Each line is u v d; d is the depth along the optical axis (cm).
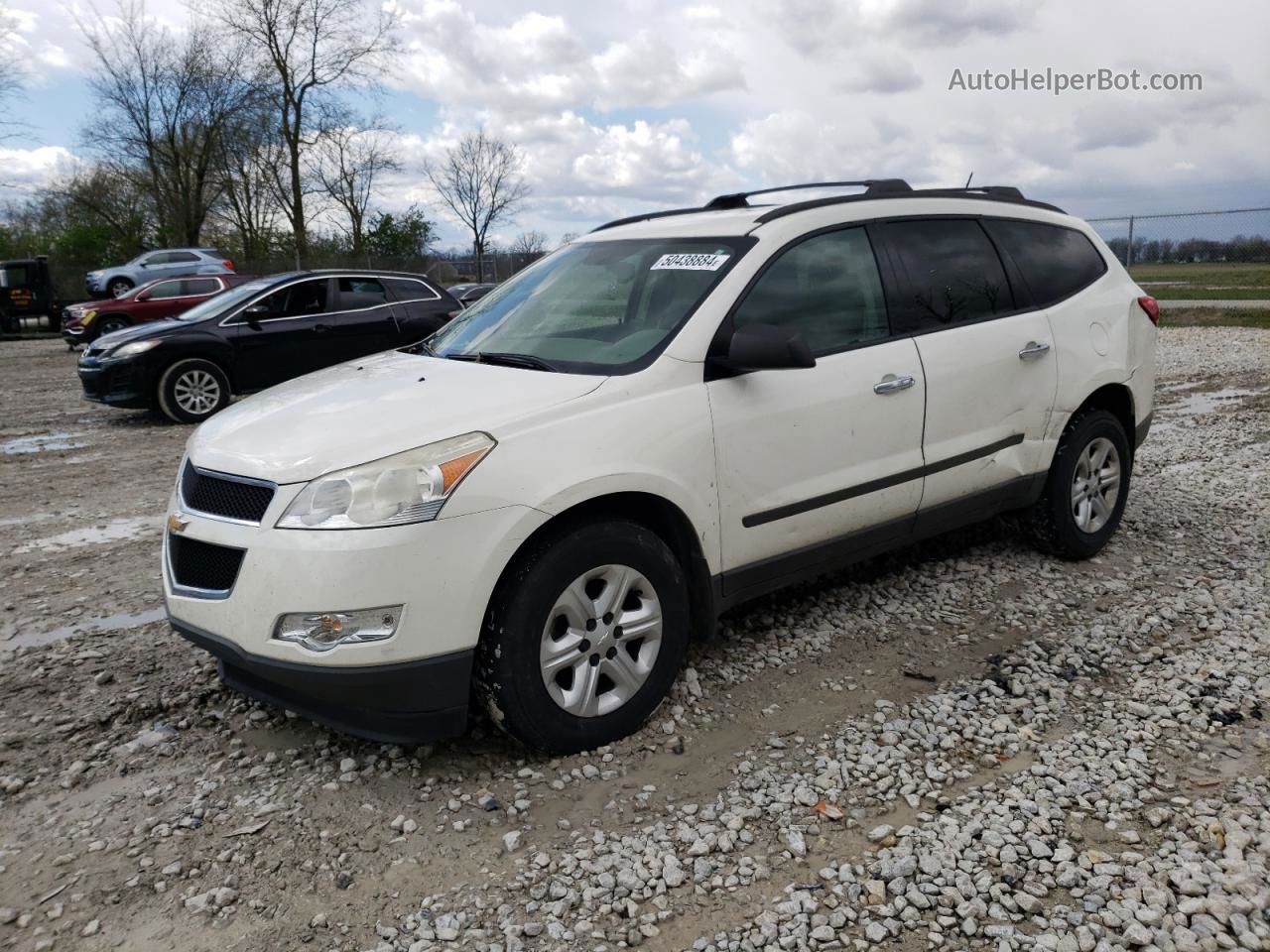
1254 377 1234
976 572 500
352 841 287
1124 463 522
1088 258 526
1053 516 495
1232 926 236
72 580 539
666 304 375
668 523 352
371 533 288
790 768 319
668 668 348
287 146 4153
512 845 281
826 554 401
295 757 337
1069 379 484
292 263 4100
